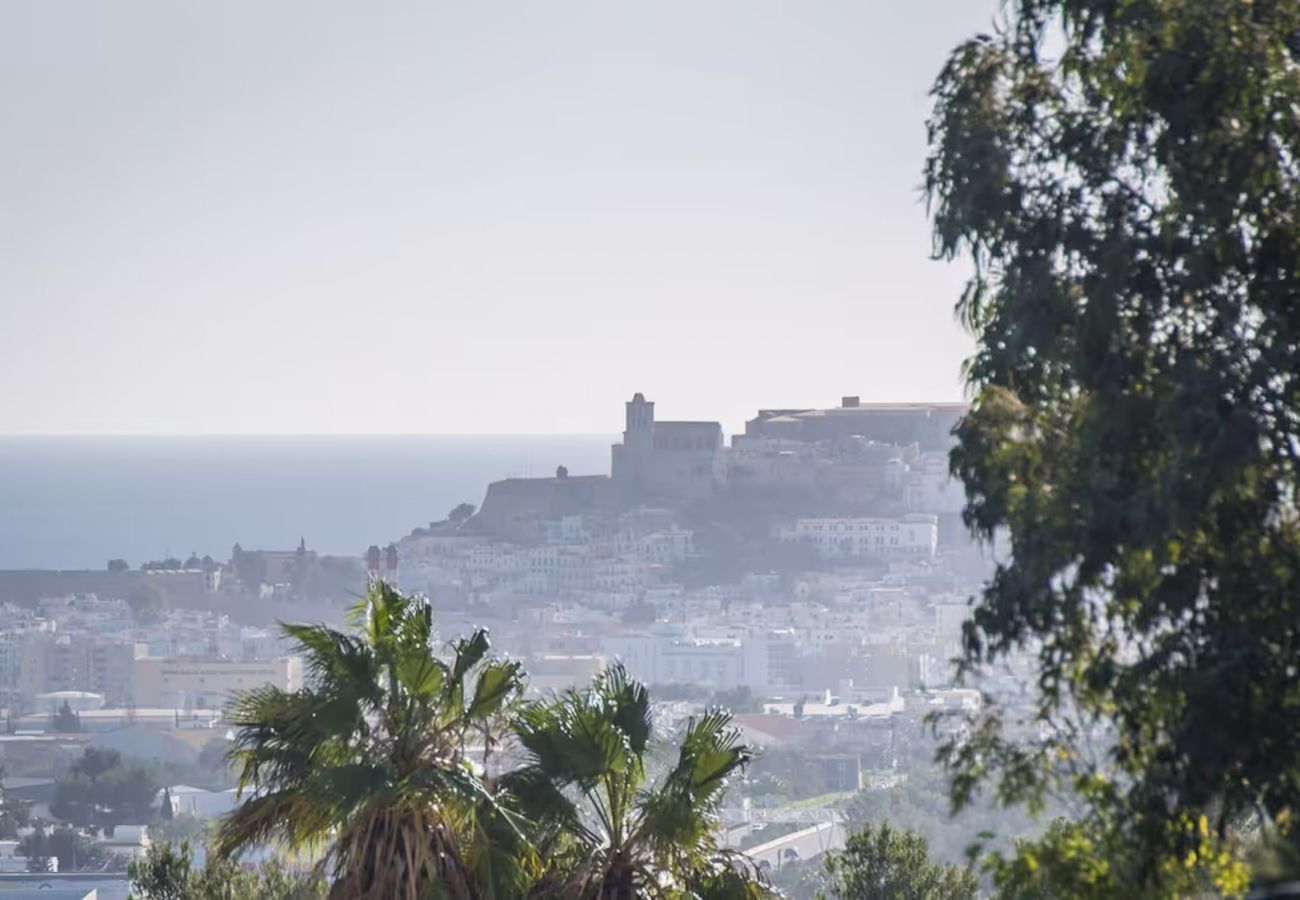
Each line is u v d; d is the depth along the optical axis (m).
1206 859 27.19
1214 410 25.19
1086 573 26.41
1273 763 25.47
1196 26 26.47
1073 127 27.75
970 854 28.52
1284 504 26.44
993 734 28.27
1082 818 27.69
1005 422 28.27
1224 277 26.73
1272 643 25.78
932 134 28.67
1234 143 25.97
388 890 38.69
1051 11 28.45
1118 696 27.03
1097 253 27.09
